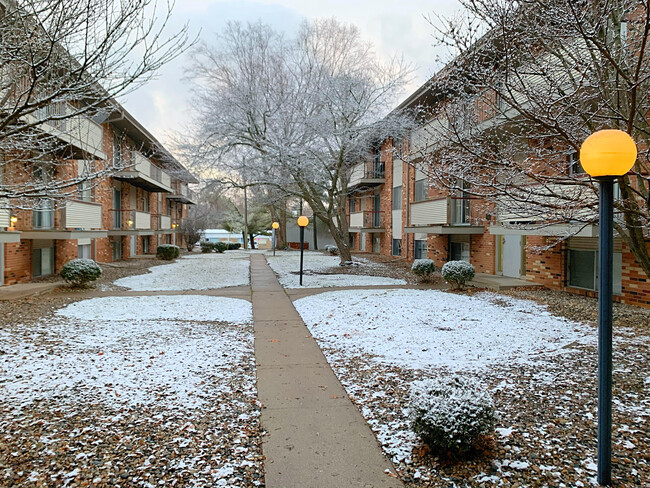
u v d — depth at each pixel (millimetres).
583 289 10141
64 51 4691
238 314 8750
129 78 4980
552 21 4547
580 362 5305
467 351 5910
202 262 22719
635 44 4910
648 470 2934
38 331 6934
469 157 5418
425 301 9711
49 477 2906
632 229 4930
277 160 15289
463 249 15891
